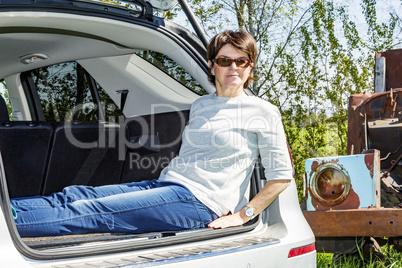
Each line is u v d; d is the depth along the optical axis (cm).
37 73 431
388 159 470
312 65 1118
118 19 296
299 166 1019
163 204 249
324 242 398
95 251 201
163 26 312
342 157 364
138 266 196
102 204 238
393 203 405
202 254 215
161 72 370
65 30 321
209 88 311
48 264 190
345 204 359
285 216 266
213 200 261
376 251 409
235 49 273
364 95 511
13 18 258
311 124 1071
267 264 237
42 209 229
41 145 307
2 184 186
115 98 408
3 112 327
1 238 180
